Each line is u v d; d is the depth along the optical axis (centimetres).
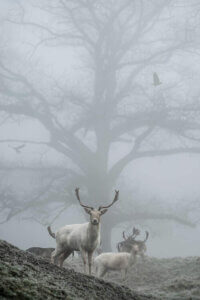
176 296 4375
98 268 6297
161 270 6450
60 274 3266
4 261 3014
